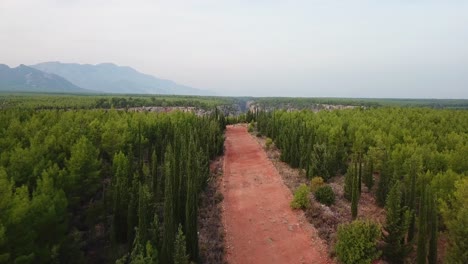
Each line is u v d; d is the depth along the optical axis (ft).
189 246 78.54
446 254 73.31
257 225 99.71
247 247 88.43
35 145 118.32
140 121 203.41
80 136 144.25
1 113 221.87
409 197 94.94
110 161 146.51
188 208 79.41
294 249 86.17
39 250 68.13
